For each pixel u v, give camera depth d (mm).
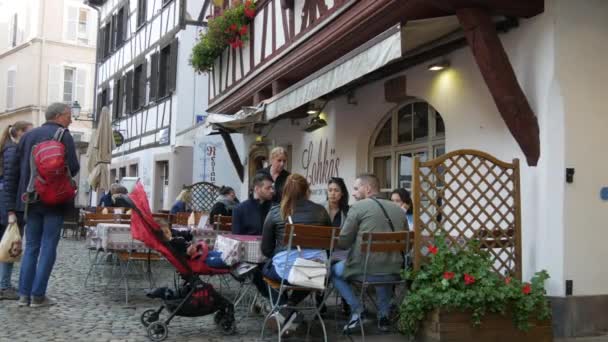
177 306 5371
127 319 6078
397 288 6285
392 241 5418
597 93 5910
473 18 5844
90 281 8523
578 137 5824
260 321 6195
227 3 14125
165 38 19016
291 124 12789
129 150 22188
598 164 5887
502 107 5906
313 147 11625
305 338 5547
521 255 5859
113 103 24625
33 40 33000
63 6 33531
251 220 6473
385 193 9586
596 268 5832
